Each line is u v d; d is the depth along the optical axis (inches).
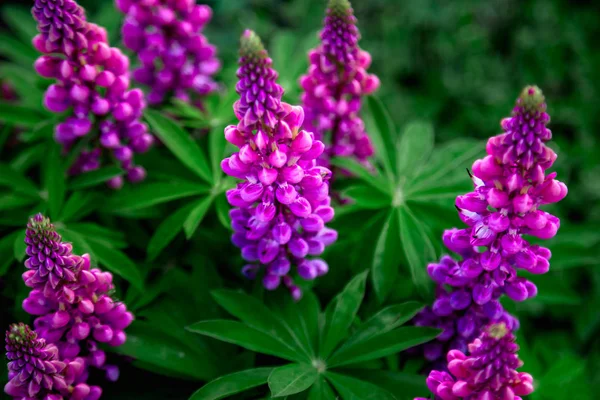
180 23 26.0
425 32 40.8
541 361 29.4
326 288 24.9
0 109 26.8
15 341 19.8
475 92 40.2
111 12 31.3
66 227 24.2
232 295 22.8
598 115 39.2
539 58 40.5
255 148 20.6
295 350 22.4
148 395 23.0
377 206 24.5
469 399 19.5
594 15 41.4
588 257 24.5
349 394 21.6
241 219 22.2
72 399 21.1
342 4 23.0
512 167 19.9
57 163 24.8
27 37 31.7
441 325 22.8
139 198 24.8
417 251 23.9
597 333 33.1
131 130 24.9
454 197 25.1
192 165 25.2
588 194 36.5
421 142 26.9
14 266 25.1
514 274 21.3
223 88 29.2
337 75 24.2
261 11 42.9
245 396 22.4
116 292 23.8
